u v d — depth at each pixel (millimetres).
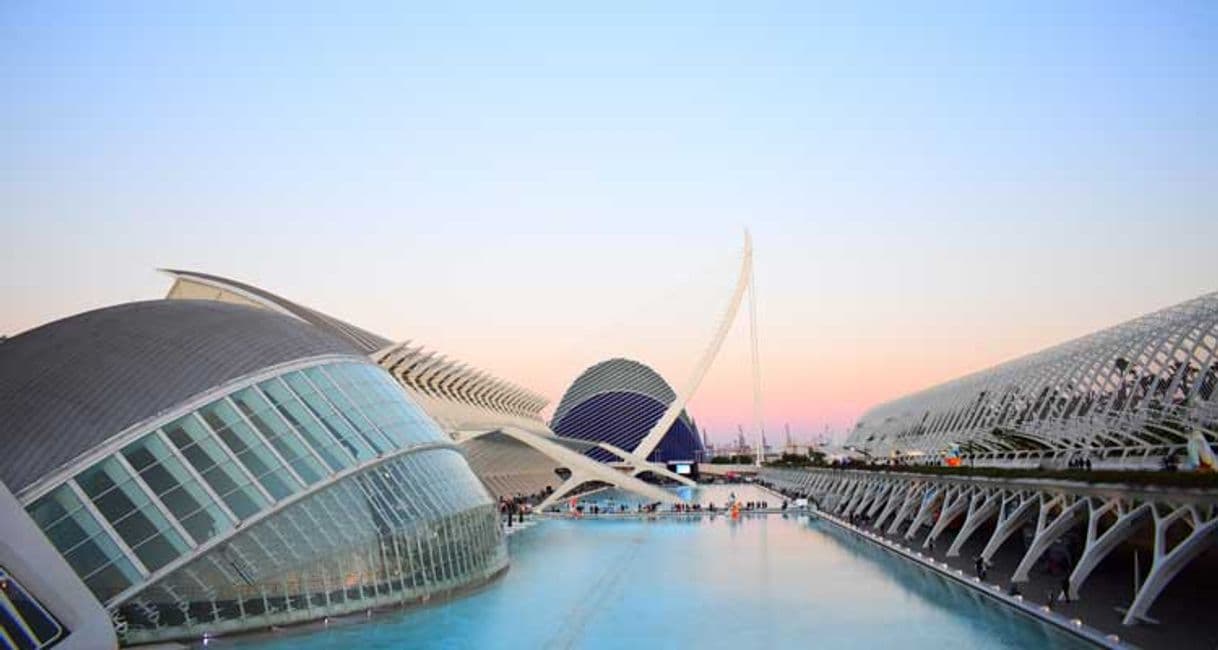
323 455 32875
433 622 31281
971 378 86188
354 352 41000
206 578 27688
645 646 28828
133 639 25859
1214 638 26703
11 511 25094
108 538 26688
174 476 28766
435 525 36375
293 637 28219
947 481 51562
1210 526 27062
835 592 39188
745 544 59438
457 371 92875
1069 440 56750
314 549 30484
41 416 29312
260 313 39250
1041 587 37469
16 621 21969
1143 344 52250
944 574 43719
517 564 49000
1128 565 41594
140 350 32844
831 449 169250
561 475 149875
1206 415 42969
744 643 29203
